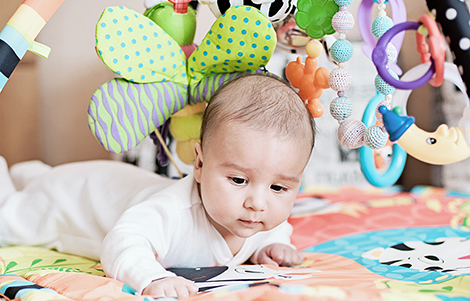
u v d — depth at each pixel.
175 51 0.85
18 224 1.07
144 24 0.82
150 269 0.67
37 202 1.07
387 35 0.61
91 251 0.98
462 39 0.64
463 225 1.10
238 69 0.87
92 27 1.88
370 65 1.84
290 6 0.87
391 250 0.91
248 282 0.66
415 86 0.60
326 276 0.70
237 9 0.80
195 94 0.88
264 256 0.91
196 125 0.96
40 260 0.91
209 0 0.86
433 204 1.29
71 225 1.03
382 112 0.67
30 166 1.48
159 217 0.79
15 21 0.71
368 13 0.82
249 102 0.73
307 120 0.76
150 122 0.86
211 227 0.83
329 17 0.80
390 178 0.94
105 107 0.82
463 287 0.63
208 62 0.86
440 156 0.84
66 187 1.06
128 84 0.83
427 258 0.83
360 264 0.83
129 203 0.95
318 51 0.84
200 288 0.65
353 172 1.84
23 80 1.87
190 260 0.85
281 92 0.76
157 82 0.85
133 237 0.74
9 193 1.16
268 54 0.83
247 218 0.72
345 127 0.76
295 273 0.74
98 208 0.99
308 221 1.20
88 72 1.90
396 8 0.83
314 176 1.83
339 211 1.27
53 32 1.88
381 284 0.63
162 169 1.76
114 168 1.12
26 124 1.88
